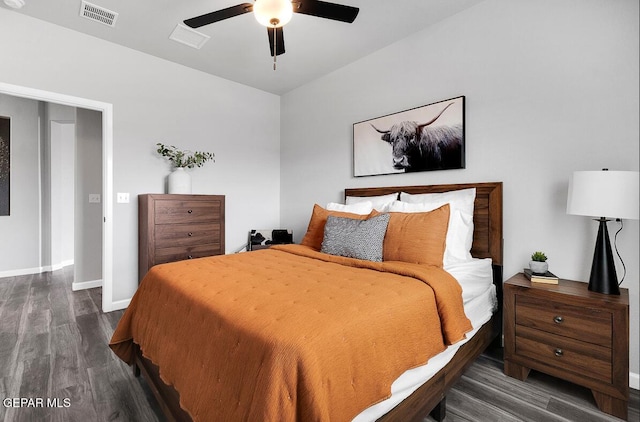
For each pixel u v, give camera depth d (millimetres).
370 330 1078
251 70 3471
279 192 4250
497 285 2188
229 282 1483
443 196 2357
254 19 2521
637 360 1720
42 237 4488
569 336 1611
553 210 2002
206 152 3547
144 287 1779
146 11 2420
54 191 4602
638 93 1701
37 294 3439
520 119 2133
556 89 1979
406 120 2746
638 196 1494
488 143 2289
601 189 1543
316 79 3686
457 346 1529
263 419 814
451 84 2486
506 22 2189
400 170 2801
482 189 2268
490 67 2271
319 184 3668
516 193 2156
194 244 3074
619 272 1768
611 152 1786
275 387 847
